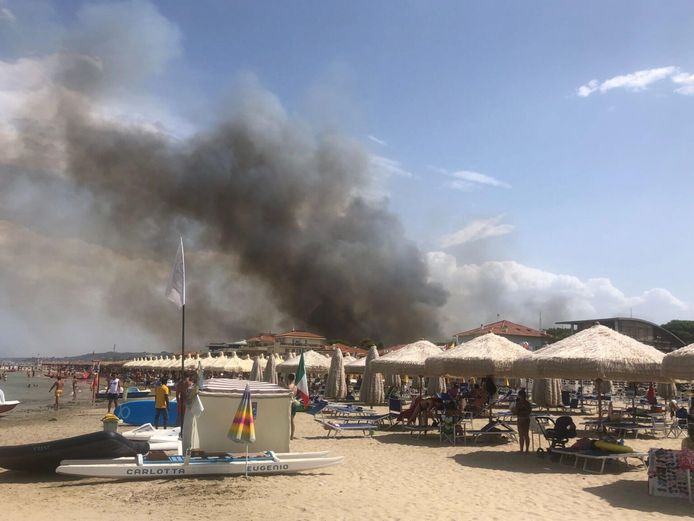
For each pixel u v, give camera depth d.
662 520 7.77
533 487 9.88
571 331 80.38
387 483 10.19
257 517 7.94
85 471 10.16
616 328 74.19
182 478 10.38
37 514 8.18
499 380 37.03
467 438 15.96
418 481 10.38
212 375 53.53
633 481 10.34
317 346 102.12
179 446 12.34
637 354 11.72
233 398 11.81
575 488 9.79
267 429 11.92
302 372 16.88
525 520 7.82
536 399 24.27
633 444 15.05
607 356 11.59
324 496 9.15
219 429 11.71
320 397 30.70
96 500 8.91
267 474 10.77
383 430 18.20
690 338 79.44
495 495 9.29
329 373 30.53
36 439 17.89
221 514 8.09
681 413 18.23
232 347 116.19
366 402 27.34
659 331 74.12
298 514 8.09
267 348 101.50
